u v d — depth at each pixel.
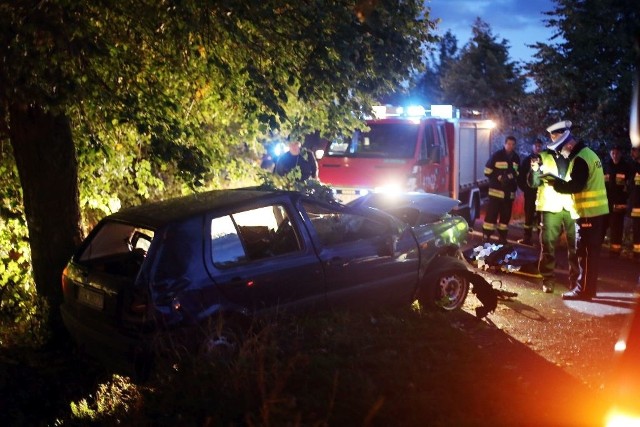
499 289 8.34
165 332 5.31
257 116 7.07
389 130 11.60
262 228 6.08
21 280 7.86
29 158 6.96
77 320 5.81
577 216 7.99
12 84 6.12
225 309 5.62
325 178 11.51
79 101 6.35
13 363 6.71
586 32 17.59
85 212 8.53
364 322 6.27
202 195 6.39
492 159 11.83
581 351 6.11
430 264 7.12
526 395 4.80
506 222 11.94
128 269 5.56
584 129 17.52
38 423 5.77
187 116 7.94
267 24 6.75
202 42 6.97
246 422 4.43
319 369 5.01
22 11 5.98
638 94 2.92
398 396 4.59
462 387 4.79
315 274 6.14
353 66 6.85
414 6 7.23
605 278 9.34
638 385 2.82
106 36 6.79
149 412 4.88
